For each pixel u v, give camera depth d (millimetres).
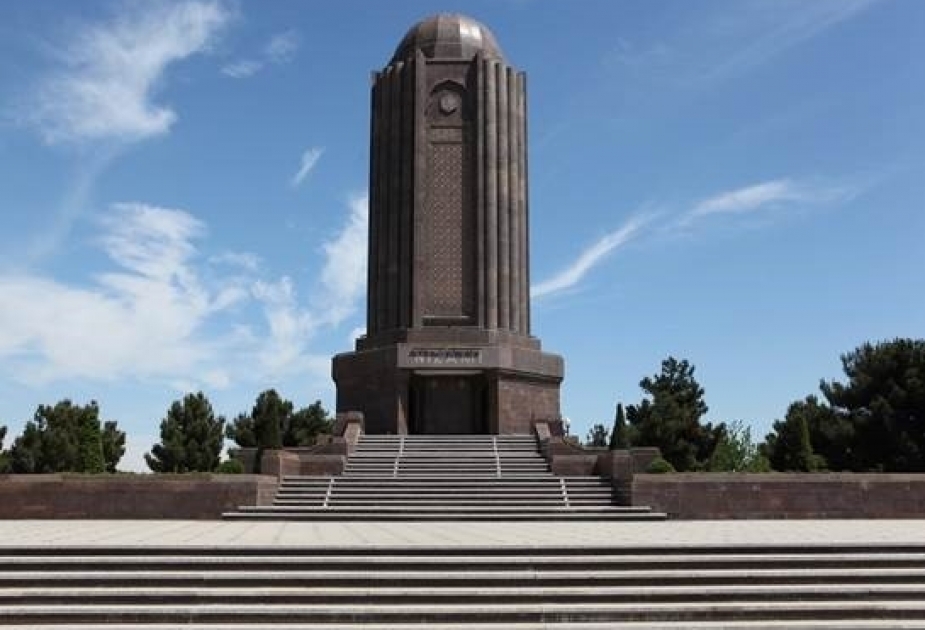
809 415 50188
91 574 13938
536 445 34688
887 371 48156
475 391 42250
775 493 27875
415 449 34406
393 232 43375
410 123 43875
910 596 13812
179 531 20594
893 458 46750
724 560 14828
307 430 55906
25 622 12797
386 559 14719
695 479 27875
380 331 42906
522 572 14375
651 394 59156
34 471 49062
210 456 56188
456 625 12789
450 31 45375
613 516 27109
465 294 42844
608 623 12984
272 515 26906
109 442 53688
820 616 13258
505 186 43688
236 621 12922
